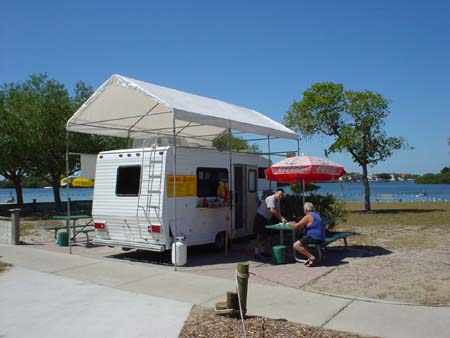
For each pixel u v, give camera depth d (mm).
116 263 9492
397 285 7055
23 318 5684
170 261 9812
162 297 6613
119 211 10008
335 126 22281
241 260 9758
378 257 9516
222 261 9664
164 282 7613
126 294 6816
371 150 22000
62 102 23891
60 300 6535
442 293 6543
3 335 5078
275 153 13711
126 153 10055
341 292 6711
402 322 5266
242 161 12125
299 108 22406
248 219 12312
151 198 9469
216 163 10984
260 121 12555
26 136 21781
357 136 21078
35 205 26750
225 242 10852
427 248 10594
